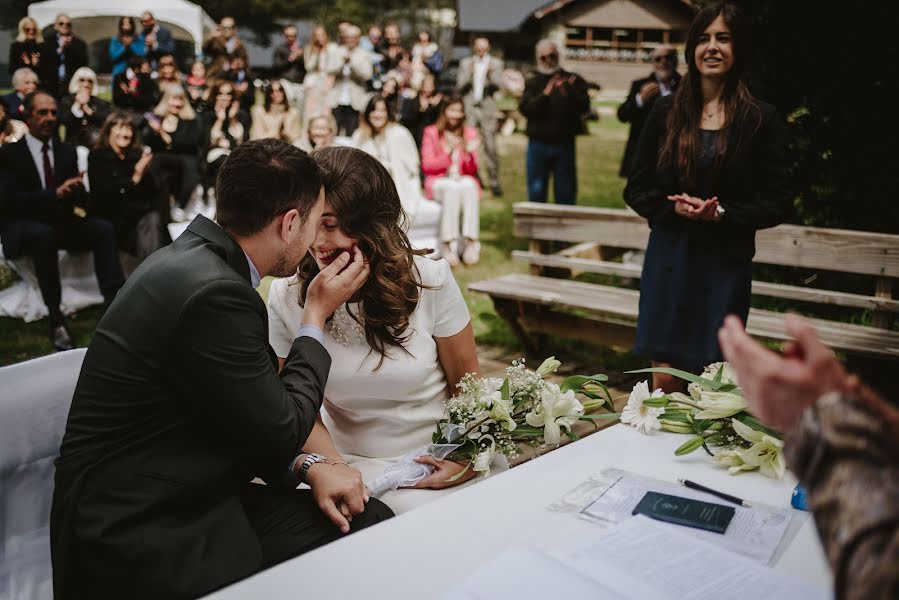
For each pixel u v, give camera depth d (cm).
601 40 2661
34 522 187
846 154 525
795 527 137
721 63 292
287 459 170
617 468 162
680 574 119
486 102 1054
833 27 515
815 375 74
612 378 452
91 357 165
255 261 178
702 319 310
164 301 159
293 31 1304
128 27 1280
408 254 206
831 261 402
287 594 118
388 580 122
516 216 514
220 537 162
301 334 186
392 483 198
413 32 3073
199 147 862
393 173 692
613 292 465
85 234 562
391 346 209
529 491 151
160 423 162
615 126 1877
